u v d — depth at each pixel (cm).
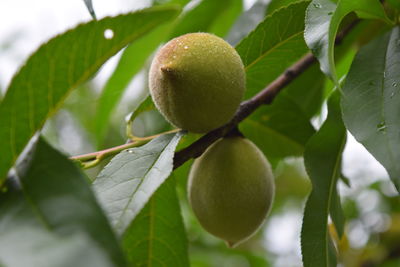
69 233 33
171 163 39
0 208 34
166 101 42
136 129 64
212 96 41
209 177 44
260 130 51
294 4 44
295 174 79
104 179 40
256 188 44
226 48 42
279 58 47
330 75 38
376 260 65
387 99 40
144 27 37
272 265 71
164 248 45
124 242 45
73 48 37
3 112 37
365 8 42
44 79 37
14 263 32
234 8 57
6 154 36
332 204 43
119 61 57
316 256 42
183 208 69
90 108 80
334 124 43
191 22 57
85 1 40
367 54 42
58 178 35
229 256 72
